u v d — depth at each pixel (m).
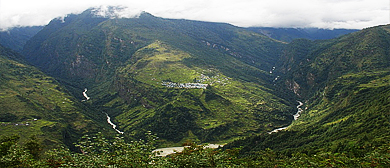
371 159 70.56
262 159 114.31
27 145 78.12
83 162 42.91
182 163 52.41
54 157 47.22
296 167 81.31
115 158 44.81
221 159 58.81
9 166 47.88
